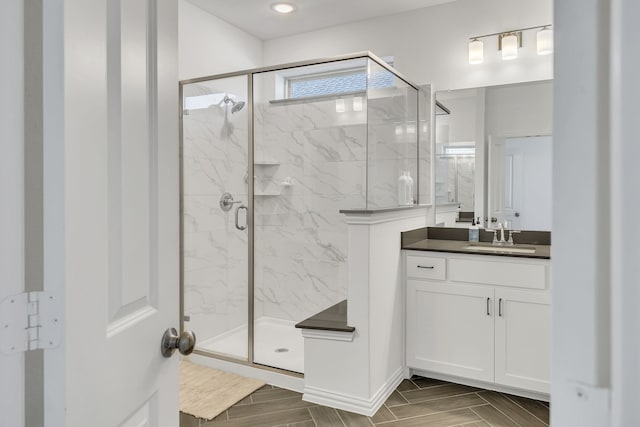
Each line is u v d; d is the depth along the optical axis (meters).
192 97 3.50
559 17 0.38
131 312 0.92
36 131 0.71
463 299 2.88
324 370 2.70
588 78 0.35
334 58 2.98
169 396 1.08
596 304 0.34
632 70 0.31
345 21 3.87
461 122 3.50
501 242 3.25
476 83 3.44
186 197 3.53
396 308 2.97
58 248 0.69
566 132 0.37
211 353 3.33
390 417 2.54
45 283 0.69
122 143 0.87
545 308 2.64
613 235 0.33
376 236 2.67
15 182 0.65
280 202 3.41
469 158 3.48
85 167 0.75
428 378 3.08
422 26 3.62
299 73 3.20
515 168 3.32
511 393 2.82
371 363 2.59
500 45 3.32
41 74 0.72
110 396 0.83
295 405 2.70
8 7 0.64
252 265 3.34
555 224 0.38
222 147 3.42
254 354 3.27
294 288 3.41
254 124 3.39
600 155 0.34
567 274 0.37
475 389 2.89
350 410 2.60
